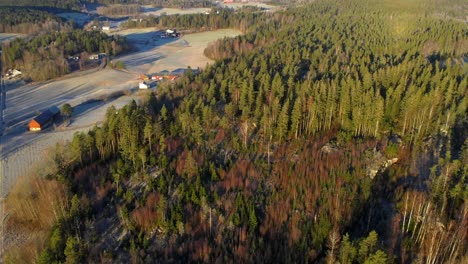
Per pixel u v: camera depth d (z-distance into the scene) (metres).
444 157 70.94
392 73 99.19
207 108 85.44
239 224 59.03
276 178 69.06
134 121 77.56
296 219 59.66
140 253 55.59
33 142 100.38
